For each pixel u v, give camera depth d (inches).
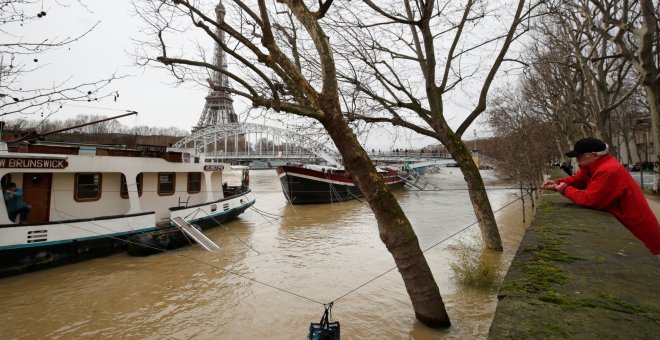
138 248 592.7
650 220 141.9
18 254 502.6
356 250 625.9
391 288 433.1
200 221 764.0
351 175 268.8
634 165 1871.3
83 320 377.1
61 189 595.8
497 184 1847.9
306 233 788.0
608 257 134.5
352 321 346.0
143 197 713.0
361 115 513.0
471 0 475.5
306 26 243.6
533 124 1087.0
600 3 625.3
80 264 557.0
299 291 437.1
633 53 698.2
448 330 297.7
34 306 409.4
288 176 1245.1
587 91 847.1
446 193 1657.2
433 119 504.4
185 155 766.5
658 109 631.8
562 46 831.7
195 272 521.7
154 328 356.8
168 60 269.0
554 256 138.1
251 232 807.1
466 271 406.9
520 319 89.2
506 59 503.2
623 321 84.4
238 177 3036.4
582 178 179.2
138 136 1095.6
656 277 113.8
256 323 359.3
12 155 513.3
